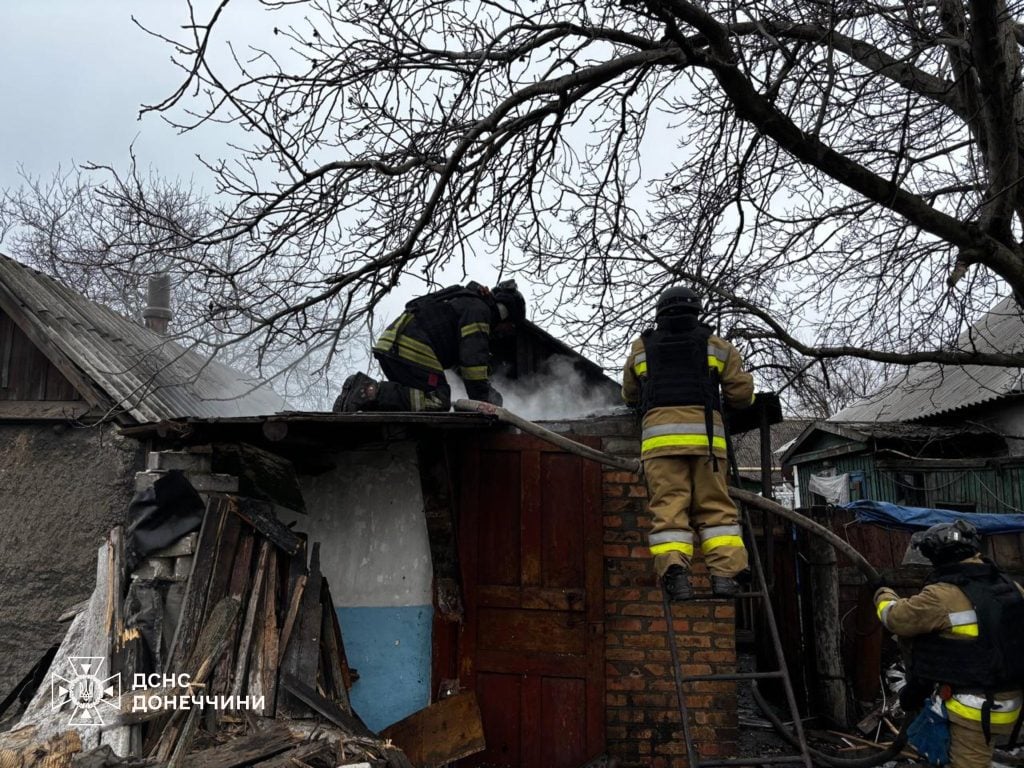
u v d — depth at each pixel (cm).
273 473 448
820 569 636
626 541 488
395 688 475
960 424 1311
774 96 500
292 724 363
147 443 593
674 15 447
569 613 479
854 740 571
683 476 369
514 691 473
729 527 365
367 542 491
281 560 426
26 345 622
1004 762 496
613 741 463
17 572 574
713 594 356
